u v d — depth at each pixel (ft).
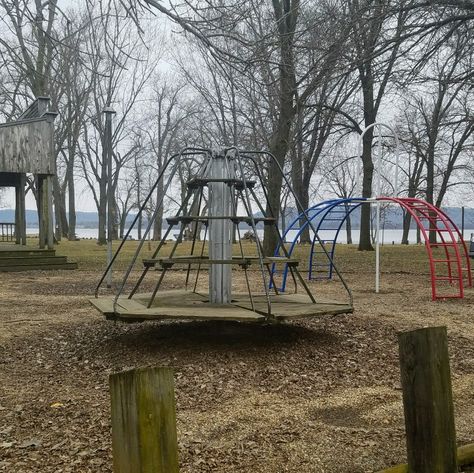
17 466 11.46
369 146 83.41
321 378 17.92
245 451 12.21
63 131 117.39
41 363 19.98
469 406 15.43
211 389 16.61
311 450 12.27
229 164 23.30
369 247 89.66
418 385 8.96
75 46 28.30
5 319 28.48
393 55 42.60
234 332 23.85
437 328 9.01
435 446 8.93
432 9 37.70
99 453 12.06
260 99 92.02
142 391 6.43
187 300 23.66
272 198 59.16
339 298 35.96
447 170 109.91
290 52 26.81
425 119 116.16
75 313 30.30
